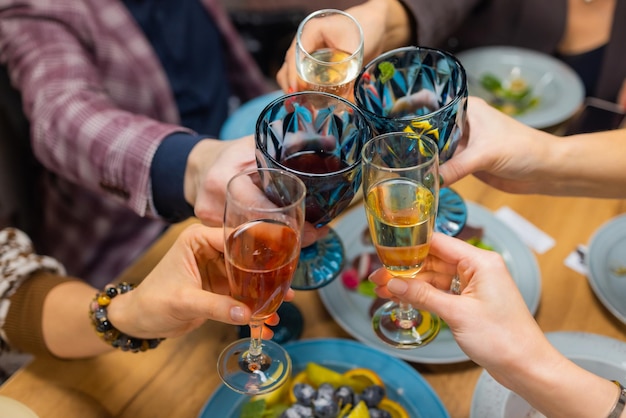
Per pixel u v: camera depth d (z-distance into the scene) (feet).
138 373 3.22
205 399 3.11
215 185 3.16
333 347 3.19
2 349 3.56
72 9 5.02
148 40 5.68
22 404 2.92
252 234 2.26
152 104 5.57
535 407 2.69
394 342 2.95
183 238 2.73
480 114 3.33
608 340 3.17
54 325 3.27
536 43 6.07
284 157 2.76
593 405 2.51
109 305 3.01
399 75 2.94
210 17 6.13
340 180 2.51
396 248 2.47
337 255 3.40
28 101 4.65
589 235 3.85
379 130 2.68
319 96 2.62
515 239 3.73
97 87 4.79
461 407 3.03
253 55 7.30
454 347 3.19
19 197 5.25
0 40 4.95
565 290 3.55
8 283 3.44
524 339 2.50
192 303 2.55
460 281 2.77
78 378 3.22
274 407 2.95
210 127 6.21
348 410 2.90
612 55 5.60
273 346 2.92
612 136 3.46
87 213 5.36
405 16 4.40
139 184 3.85
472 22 6.17
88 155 4.10
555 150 3.34
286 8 7.94
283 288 2.39
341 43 3.33
